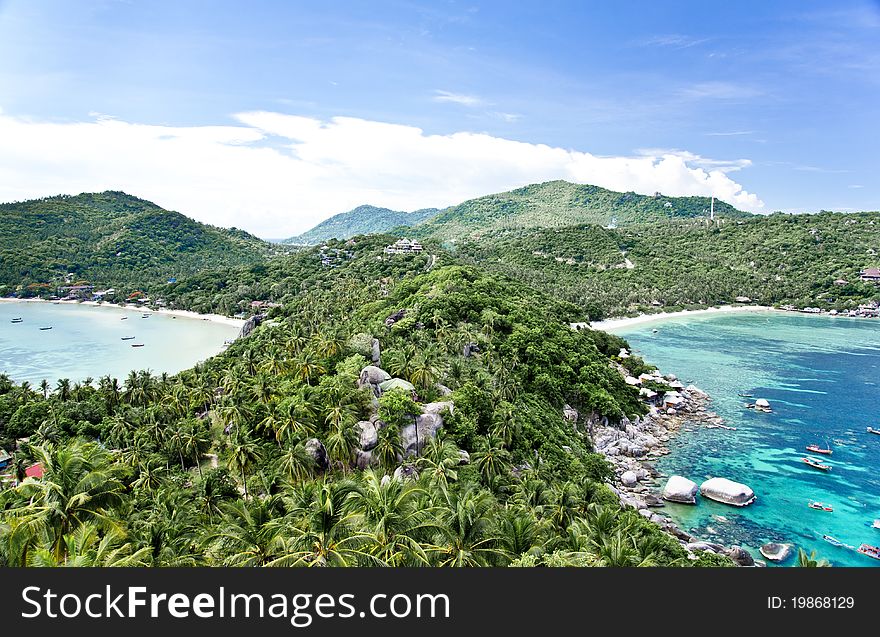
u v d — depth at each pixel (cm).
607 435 11194
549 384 11381
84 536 3991
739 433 11931
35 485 4459
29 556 3756
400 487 4734
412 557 4025
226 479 6744
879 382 15938
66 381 12425
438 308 14200
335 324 14575
